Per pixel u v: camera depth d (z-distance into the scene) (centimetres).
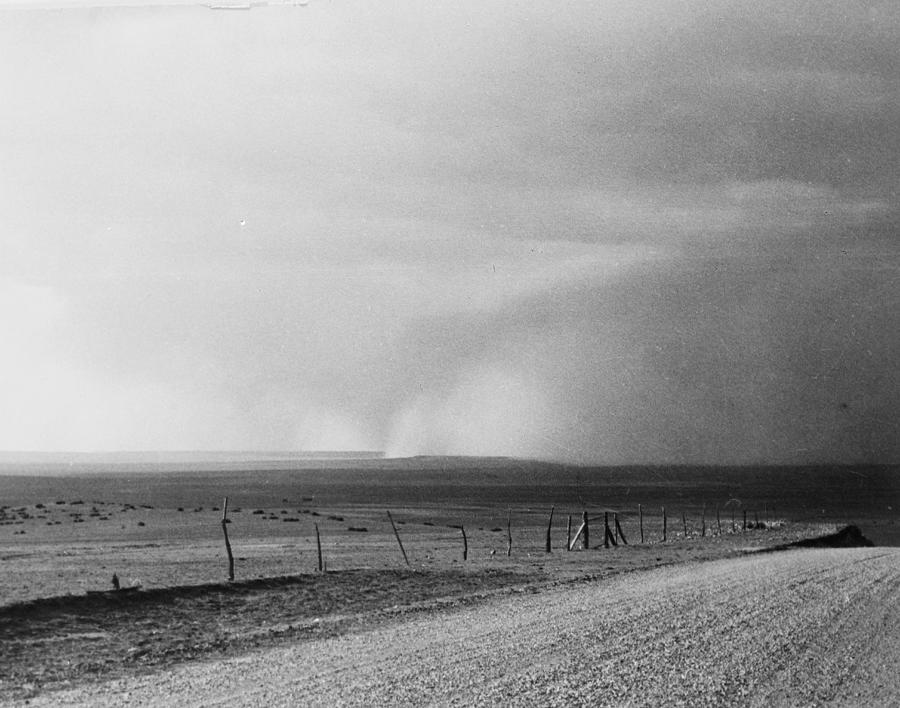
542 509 9844
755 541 4400
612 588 2239
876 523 8644
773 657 1298
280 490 13838
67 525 5734
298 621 1762
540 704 1000
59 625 1567
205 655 1354
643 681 1129
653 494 15675
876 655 1325
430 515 7925
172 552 3431
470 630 1555
